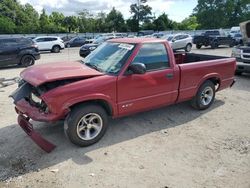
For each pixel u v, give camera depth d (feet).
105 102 15.96
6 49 47.29
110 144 16.07
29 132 15.74
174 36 77.82
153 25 267.18
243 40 38.14
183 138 17.02
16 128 18.35
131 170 13.55
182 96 19.57
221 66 21.74
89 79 15.20
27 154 14.97
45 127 18.12
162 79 17.93
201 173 13.33
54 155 14.83
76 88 14.58
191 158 14.69
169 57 18.40
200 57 24.38
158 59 17.87
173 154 15.08
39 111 14.89
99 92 15.26
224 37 87.86
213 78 21.61
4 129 18.20
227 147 15.90
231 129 18.47
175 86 18.88
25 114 15.69
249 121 19.90
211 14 260.83
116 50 17.67
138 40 17.84
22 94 16.21
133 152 15.24
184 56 25.38
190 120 19.88
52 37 87.56
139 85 16.87
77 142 15.31
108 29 274.16
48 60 61.82
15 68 48.08
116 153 15.11
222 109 22.36
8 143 16.24
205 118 20.33
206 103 21.81
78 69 16.19
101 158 14.60
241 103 24.11
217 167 13.84
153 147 15.83
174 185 12.41
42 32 253.85
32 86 15.85
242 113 21.54
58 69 16.08
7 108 22.56
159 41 18.04
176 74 18.65
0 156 14.78
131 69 16.16
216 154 15.11
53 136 16.89
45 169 13.58
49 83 14.94
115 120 19.48
